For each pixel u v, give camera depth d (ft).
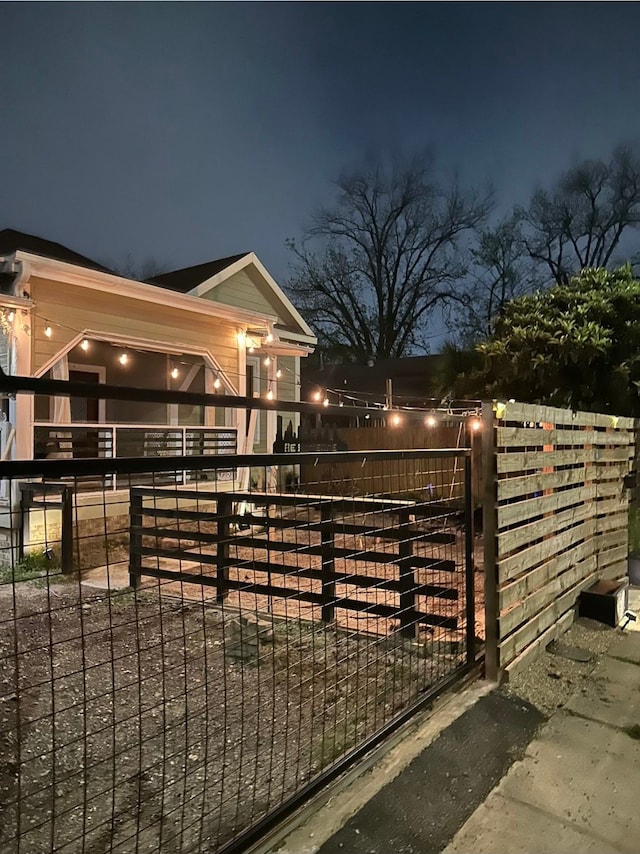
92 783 8.19
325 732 9.57
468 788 8.50
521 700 11.35
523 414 13.25
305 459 8.29
